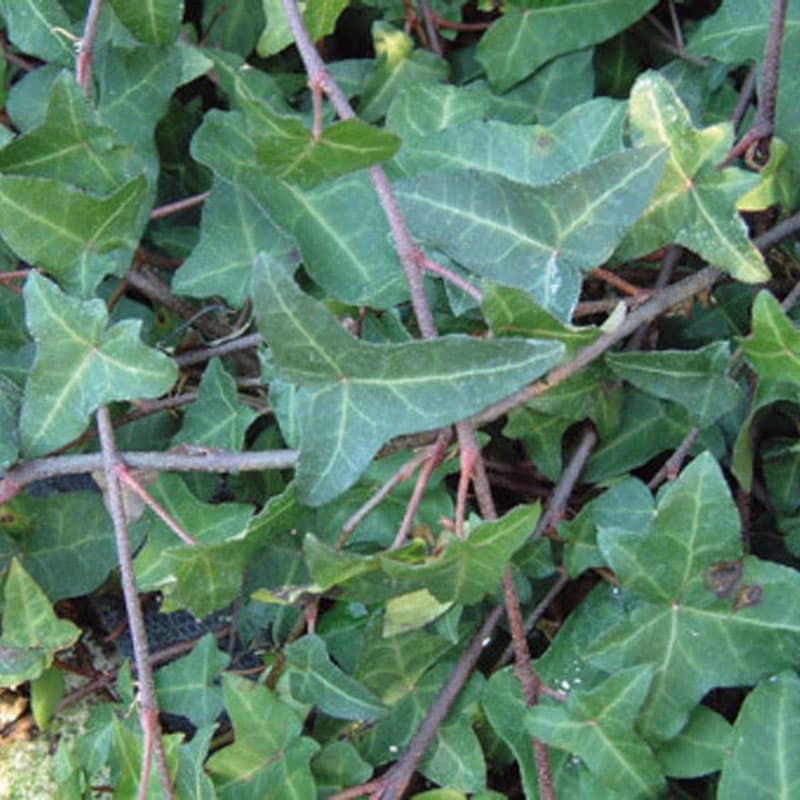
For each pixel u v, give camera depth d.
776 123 0.30
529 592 0.30
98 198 0.30
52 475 0.29
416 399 0.26
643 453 0.32
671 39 0.37
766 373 0.29
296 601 0.30
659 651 0.28
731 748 0.27
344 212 0.32
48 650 0.31
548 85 0.36
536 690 0.28
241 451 0.31
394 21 0.37
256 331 0.34
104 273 0.31
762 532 0.33
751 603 0.28
